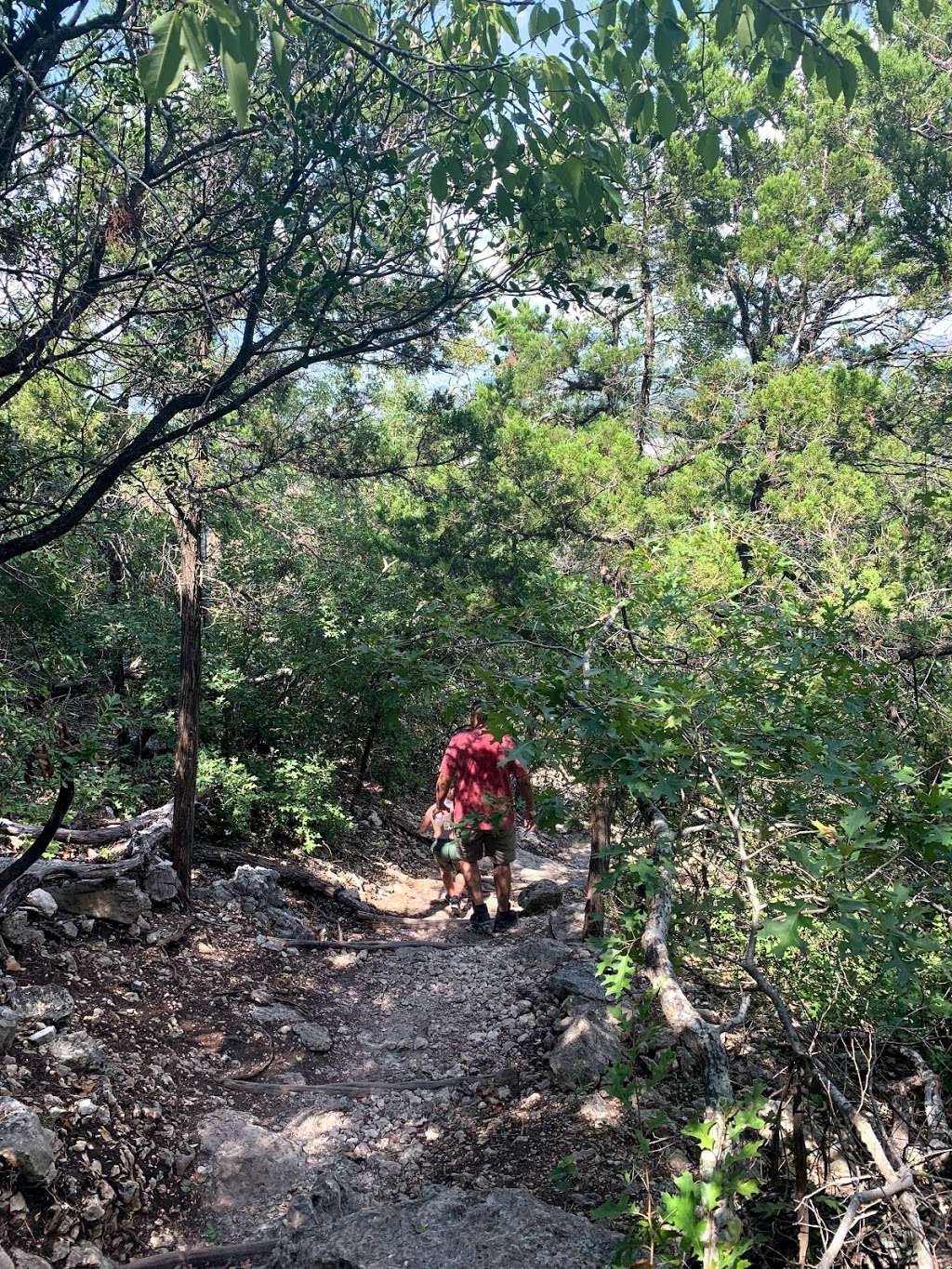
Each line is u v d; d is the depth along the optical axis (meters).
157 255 4.17
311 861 9.16
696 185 13.33
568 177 3.19
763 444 10.88
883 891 2.39
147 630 8.59
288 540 8.77
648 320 15.62
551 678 2.91
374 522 10.42
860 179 14.14
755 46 2.71
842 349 15.94
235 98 1.95
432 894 9.23
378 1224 3.82
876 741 3.34
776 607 3.86
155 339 4.61
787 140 14.93
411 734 10.70
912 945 2.19
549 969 6.85
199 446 5.63
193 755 6.99
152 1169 4.27
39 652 5.47
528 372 13.70
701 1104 4.78
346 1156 4.73
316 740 10.04
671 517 9.70
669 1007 2.42
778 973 3.83
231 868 8.12
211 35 2.02
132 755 8.60
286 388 5.56
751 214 15.60
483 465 9.97
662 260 14.76
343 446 6.16
